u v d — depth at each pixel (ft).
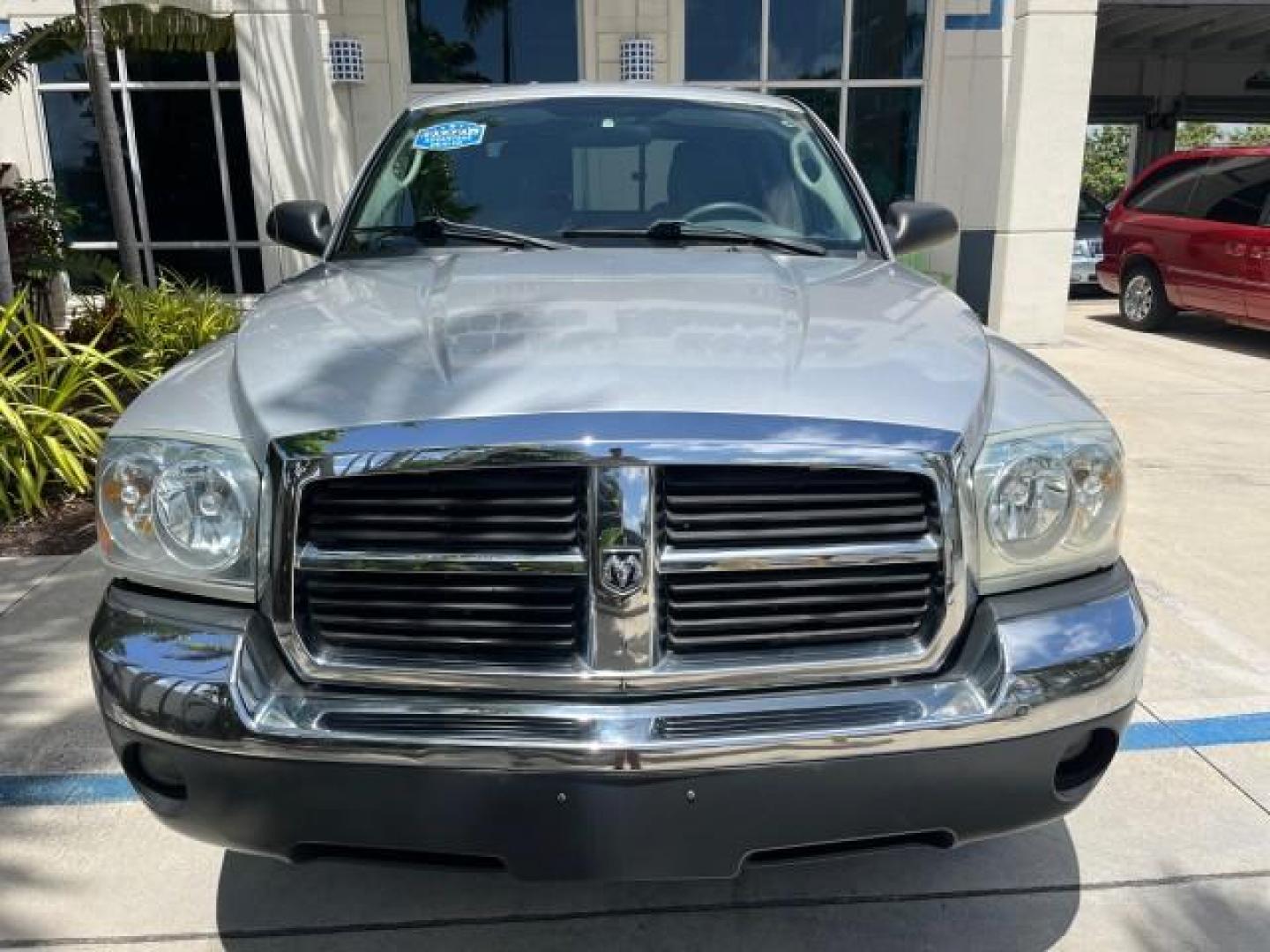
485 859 6.17
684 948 7.58
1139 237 37.19
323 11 33.58
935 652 6.23
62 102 34.45
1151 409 24.63
